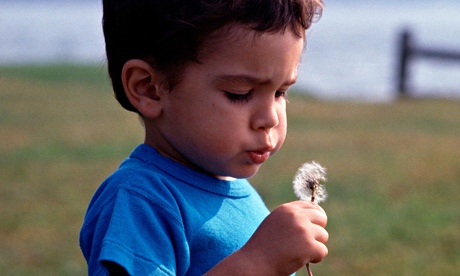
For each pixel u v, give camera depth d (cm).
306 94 1802
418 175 914
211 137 221
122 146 1097
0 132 1199
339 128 1298
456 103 1698
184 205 226
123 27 229
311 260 219
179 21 215
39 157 1000
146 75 228
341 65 2909
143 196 221
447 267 593
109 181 236
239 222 236
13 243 638
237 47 214
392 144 1138
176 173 232
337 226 691
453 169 952
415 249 633
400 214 735
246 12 212
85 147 1080
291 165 965
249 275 214
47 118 1361
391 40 4478
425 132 1264
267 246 217
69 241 647
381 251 628
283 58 218
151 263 212
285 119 233
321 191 242
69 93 1750
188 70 220
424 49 1906
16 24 6738
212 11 212
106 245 211
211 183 235
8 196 791
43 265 588
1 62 2720
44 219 707
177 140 228
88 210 238
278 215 222
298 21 220
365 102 1695
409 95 1884
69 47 3906
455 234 675
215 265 218
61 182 857
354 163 985
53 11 12081
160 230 217
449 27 5925
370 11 13162
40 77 2044
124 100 242
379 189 839
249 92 222
